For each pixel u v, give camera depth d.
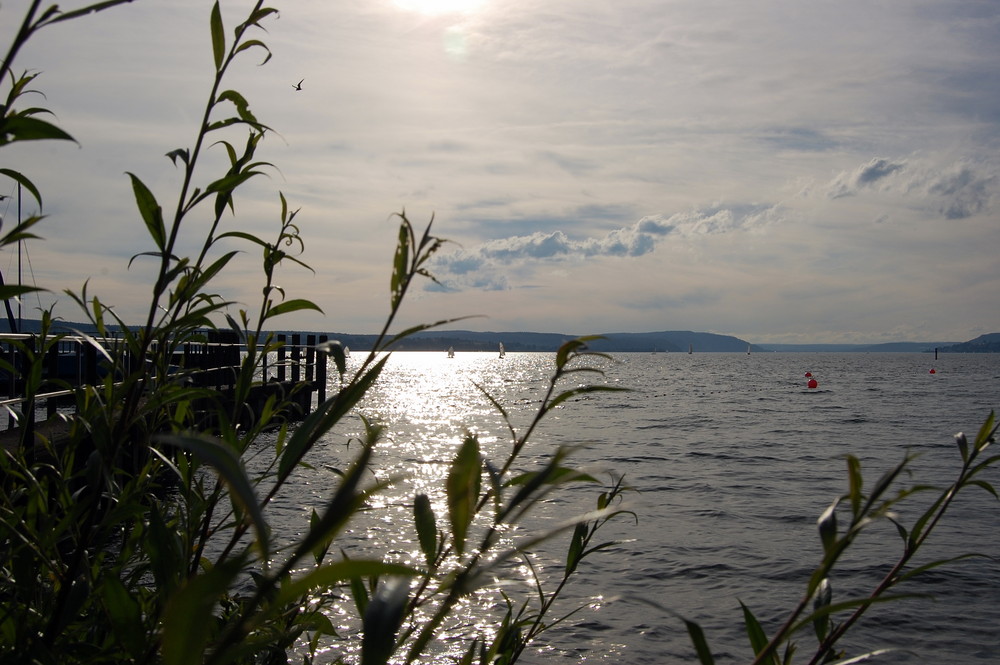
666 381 78.69
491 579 0.82
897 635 8.65
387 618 0.63
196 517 1.73
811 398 52.66
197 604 0.49
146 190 1.34
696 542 12.25
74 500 1.65
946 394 56.91
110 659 1.42
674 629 8.62
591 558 11.04
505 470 1.17
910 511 14.43
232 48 1.39
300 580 0.60
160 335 1.50
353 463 0.66
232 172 1.57
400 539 10.38
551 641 8.20
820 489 17.47
